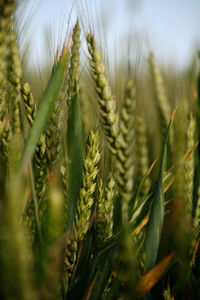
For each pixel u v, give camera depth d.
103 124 0.36
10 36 0.36
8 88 0.38
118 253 0.36
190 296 0.39
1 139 0.35
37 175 0.37
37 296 0.28
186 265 0.38
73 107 0.37
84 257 0.39
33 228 0.35
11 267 0.25
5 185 0.34
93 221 0.40
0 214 0.25
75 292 0.36
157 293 0.40
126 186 0.35
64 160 0.39
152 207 0.37
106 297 0.36
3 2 0.33
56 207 0.27
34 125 0.34
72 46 0.39
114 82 0.39
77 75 0.38
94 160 0.38
